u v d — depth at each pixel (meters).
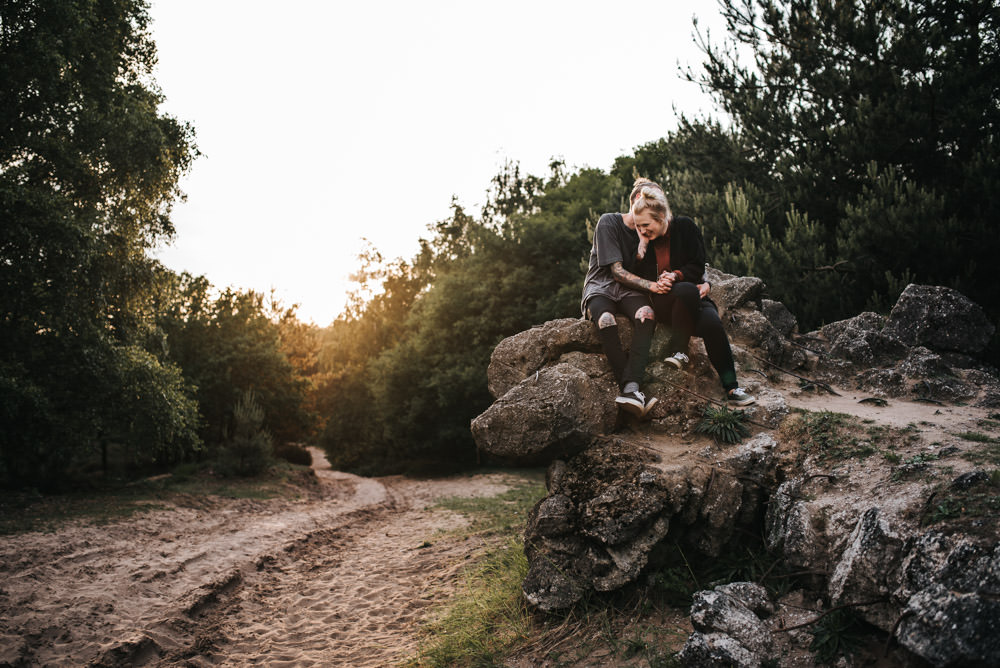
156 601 6.26
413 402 27.88
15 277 12.68
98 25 15.29
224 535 9.84
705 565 4.12
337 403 41.12
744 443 4.45
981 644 2.32
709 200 13.70
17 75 13.26
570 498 4.38
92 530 9.29
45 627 5.25
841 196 12.00
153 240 17.08
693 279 4.75
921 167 11.54
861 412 4.73
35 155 14.12
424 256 43.38
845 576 3.08
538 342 5.42
